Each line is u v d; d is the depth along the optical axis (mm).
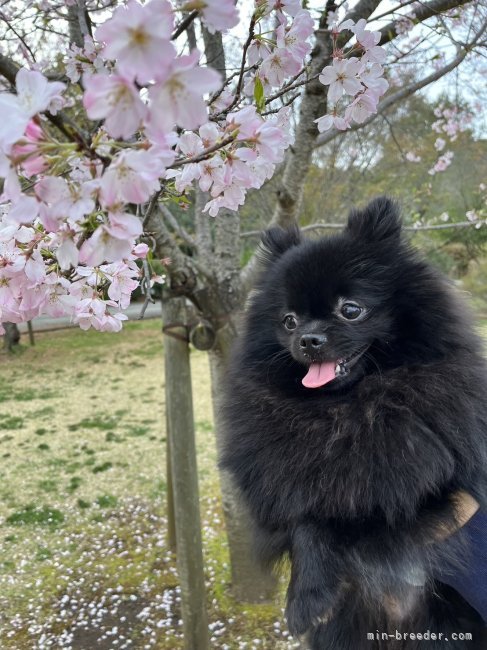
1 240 273
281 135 280
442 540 336
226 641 667
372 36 350
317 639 422
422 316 384
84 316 313
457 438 350
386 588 344
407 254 410
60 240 225
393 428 353
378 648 391
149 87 176
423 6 639
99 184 186
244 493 403
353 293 387
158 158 184
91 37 393
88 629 694
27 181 240
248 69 336
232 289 650
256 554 424
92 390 1763
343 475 349
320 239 432
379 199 431
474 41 682
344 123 368
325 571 343
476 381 366
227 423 425
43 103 180
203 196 678
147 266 421
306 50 320
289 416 386
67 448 1267
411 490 336
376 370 391
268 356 424
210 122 293
